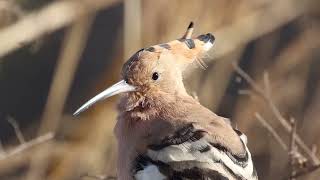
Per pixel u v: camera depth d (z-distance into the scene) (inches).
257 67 580.7
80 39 561.6
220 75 553.0
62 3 550.0
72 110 589.0
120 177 348.5
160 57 355.3
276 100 570.9
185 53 361.4
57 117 550.9
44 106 609.3
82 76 602.5
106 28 613.6
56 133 546.0
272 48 586.9
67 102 589.0
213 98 549.6
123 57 542.0
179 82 358.0
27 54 596.7
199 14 548.7
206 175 319.0
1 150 522.9
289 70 581.6
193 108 346.3
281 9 578.9
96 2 560.7
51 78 609.3
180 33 542.0
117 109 357.1
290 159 380.5
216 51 551.2
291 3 581.6
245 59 582.9
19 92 610.9
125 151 345.7
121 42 558.6
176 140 329.1
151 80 353.1
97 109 550.6
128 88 353.1
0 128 597.9
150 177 327.0
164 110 346.9
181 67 359.9
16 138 591.5
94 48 609.9
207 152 322.0
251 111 541.0
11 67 603.5
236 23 560.7
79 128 550.6
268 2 576.1
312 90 582.6
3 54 530.9
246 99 546.6
